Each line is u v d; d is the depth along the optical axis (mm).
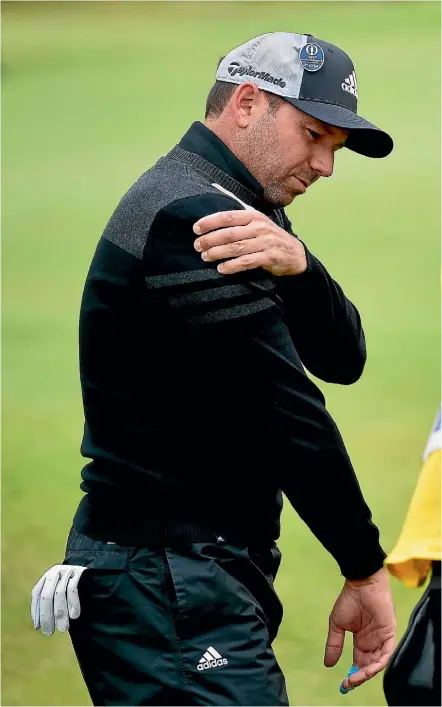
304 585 19422
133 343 9984
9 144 58188
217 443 9977
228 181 10211
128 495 10047
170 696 9773
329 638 10688
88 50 74625
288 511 22875
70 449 26312
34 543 20953
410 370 31359
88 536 10250
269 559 10422
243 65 10266
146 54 72750
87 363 10258
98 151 56594
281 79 10117
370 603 10383
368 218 46531
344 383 11688
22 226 47250
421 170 52188
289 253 9984
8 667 16641
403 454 25438
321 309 10641
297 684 16125
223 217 9672
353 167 53219
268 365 9750
